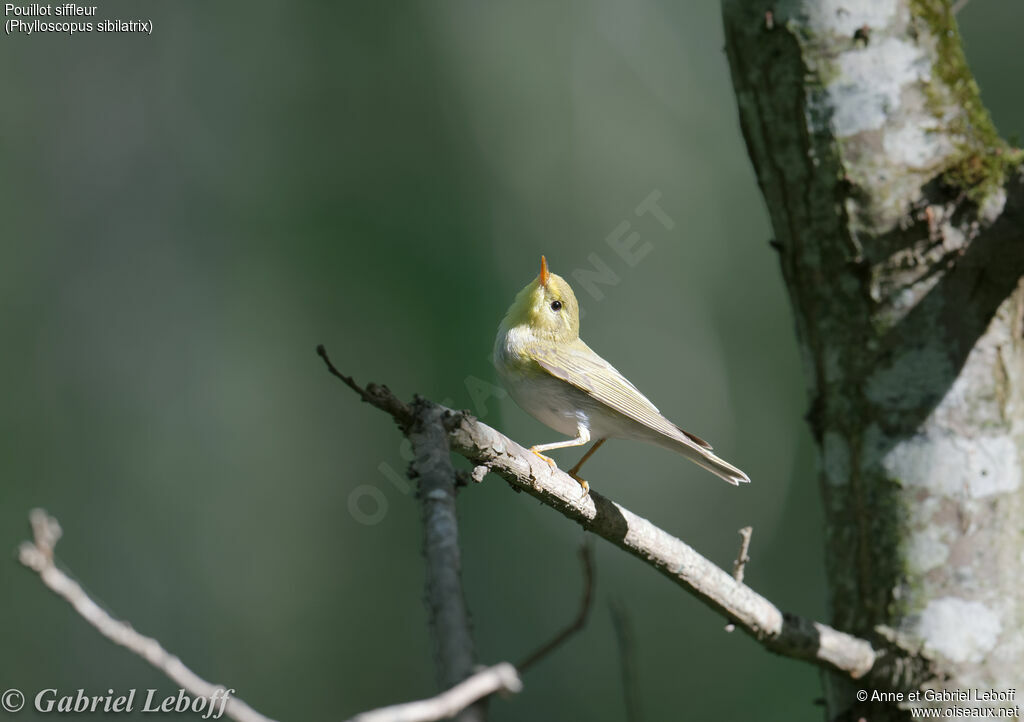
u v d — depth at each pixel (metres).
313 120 14.47
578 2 16.92
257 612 13.52
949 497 4.79
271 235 14.23
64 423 13.31
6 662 12.19
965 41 16.86
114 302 13.84
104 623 2.56
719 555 18.39
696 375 18.72
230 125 14.45
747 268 19.14
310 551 13.90
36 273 13.62
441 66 14.90
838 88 4.95
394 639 13.80
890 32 4.92
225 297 14.09
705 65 18.81
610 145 17.02
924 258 4.86
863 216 4.92
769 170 5.24
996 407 4.83
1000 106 16.56
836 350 5.09
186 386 13.86
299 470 13.98
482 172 14.96
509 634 15.13
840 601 5.08
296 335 14.09
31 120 13.93
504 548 15.52
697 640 17.05
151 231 14.09
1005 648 4.68
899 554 4.84
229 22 14.60
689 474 18.88
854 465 5.03
